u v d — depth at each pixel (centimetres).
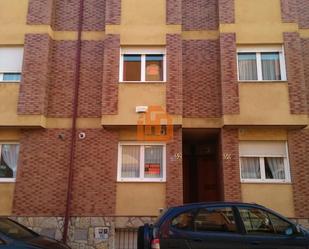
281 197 1036
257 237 646
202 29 1195
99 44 1198
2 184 1079
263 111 1067
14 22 1175
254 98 1079
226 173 1060
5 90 1116
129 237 1037
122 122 1078
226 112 1072
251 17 1152
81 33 1209
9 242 655
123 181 1066
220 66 1130
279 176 1077
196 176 1274
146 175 1088
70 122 1130
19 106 1100
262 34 1138
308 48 1160
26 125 1089
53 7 1219
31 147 1106
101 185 1067
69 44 1201
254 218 670
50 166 1092
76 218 1045
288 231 653
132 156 1109
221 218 667
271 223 667
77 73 1165
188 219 664
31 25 1170
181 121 1073
